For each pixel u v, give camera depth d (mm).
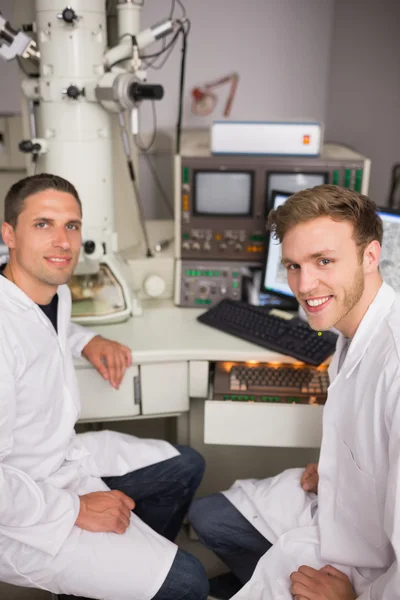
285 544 1385
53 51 1775
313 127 1968
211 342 1852
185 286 2119
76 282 1958
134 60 1883
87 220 1929
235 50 2893
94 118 1865
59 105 1822
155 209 3125
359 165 1977
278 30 2867
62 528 1333
